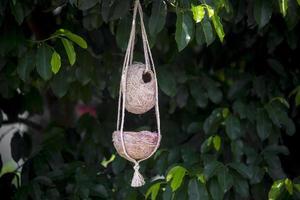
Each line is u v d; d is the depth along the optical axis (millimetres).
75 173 5156
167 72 4980
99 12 4621
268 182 5215
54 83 4812
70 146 5664
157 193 4785
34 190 4949
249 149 5121
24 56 4516
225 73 5926
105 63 5211
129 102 4215
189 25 3984
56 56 4289
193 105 5652
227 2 4188
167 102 5836
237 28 5559
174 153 5078
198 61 6348
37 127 6441
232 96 5477
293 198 4863
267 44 5508
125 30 4520
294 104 5527
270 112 5027
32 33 5852
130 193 4957
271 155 5078
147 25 4527
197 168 4781
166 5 4125
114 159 5141
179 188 4672
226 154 5215
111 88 5016
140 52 5156
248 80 5508
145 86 4176
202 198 4551
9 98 5336
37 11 5328
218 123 5164
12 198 5156
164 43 5223
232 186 5023
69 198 4965
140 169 5078
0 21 4516
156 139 4141
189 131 5434
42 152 5266
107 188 5137
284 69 5605
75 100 6336
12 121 5895
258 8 4461
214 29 4383
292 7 4582
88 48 5184
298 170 5879
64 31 4453
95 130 5551
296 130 5855
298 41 5598
